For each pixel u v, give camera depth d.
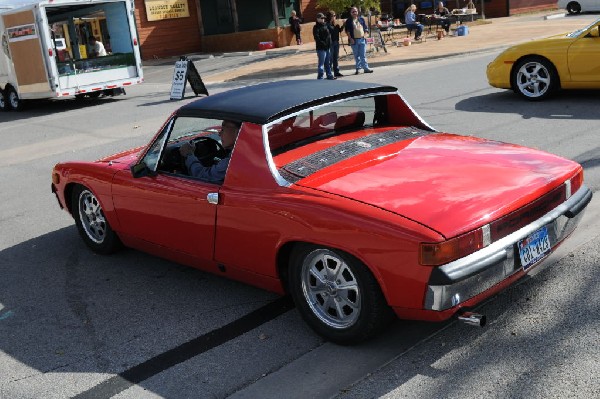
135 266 5.64
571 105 9.96
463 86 13.18
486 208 3.50
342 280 3.79
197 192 4.45
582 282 4.33
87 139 12.65
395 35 27.61
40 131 14.59
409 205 3.55
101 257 5.94
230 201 4.18
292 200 3.85
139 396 3.65
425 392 3.37
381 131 4.77
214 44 33.47
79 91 18.20
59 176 6.02
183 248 4.77
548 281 4.41
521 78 10.76
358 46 18.19
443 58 19.58
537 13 36.19
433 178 3.85
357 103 4.72
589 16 29.97
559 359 3.51
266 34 31.03
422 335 3.93
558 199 3.93
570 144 7.72
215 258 4.50
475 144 4.48
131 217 5.19
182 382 3.75
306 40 31.38
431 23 29.58
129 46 19.31
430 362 3.63
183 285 5.14
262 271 4.19
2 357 4.27
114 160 5.69
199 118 4.55
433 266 3.31
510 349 3.67
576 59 9.98
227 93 4.84
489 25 29.72
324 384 3.55
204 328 4.38
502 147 4.43
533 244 3.73
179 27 33.56
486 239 3.45
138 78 19.53
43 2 17.20
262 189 4.05
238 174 4.19
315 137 4.55
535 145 7.85
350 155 4.28
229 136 4.37
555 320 3.92
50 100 21.80
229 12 33.50
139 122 13.98
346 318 3.86
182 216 4.62
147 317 4.63
